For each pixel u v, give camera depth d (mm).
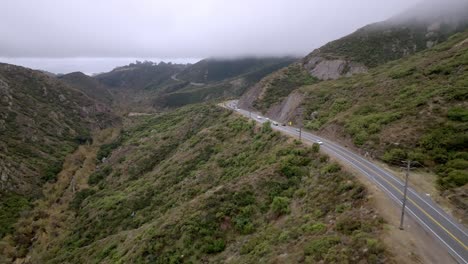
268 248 23781
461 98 35125
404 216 22172
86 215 61250
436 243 19391
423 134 33344
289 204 30281
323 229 22594
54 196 78562
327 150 39281
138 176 74312
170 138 87125
